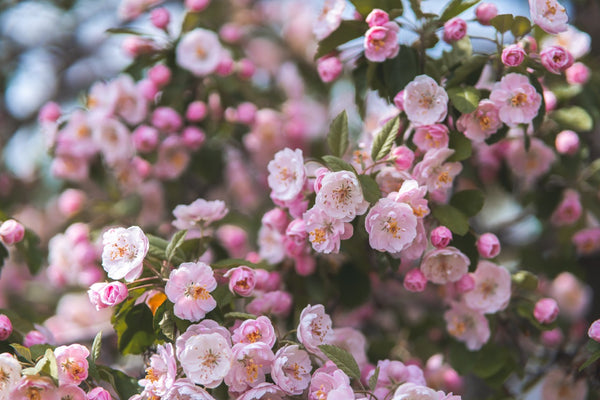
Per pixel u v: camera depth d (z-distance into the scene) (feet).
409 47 7.93
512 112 7.40
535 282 8.17
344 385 6.35
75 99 14.48
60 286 11.26
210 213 7.79
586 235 10.62
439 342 10.05
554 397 9.07
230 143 11.52
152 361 6.59
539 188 10.59
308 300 8.90
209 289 6.67
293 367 6.72
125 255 6.83
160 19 10.28
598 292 11.59
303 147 13.17
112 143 10.16
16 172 13.69
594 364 8.67
